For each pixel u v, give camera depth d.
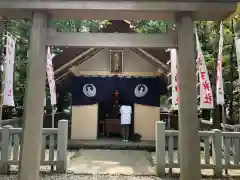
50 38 3.66
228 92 9.62
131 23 10.67
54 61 10.37
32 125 3.41
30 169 3.35
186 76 3.54
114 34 3.69
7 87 6.41
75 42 3.67
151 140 10.57
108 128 11.74
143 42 3.68
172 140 5.42
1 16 3.81
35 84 3.47
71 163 6.46
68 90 13.80
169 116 10.98
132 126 10.92
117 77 10.99
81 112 10.85
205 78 6.91
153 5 3.49
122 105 10.44
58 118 12.68
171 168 5.47
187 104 3.52
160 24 9.64
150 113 10.85
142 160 6.96
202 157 7.06
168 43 3.68
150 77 10.98
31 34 3.56
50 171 5.53
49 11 3.57
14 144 5.33
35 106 3.44
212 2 3.49
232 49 9.14
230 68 9.35
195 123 3.49
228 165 5.41
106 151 8.45
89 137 10.69
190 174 3.40
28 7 3.49
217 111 8.66
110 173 5.48
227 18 3.78
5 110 10.46
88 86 10.96
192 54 3.58
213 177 5.30
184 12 3.56
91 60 11.09
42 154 5.46
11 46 6.54
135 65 11.06
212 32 9.59
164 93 11.23
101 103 11.81
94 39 3.68
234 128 7.04
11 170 5.58
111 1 3.48
